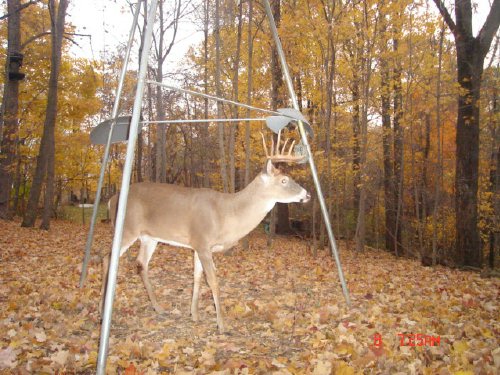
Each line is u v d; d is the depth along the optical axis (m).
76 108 17.89
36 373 3.46
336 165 14.24
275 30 5.97
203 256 5.03
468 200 11.84
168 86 4.11
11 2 14.84
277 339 4.56
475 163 11.87
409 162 18.72
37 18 18.02
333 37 12.11
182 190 5.30
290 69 14.45
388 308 5.81
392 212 18.61
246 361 3.81
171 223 5.18
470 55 11.73
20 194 22.23
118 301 5.70
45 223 14.20
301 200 5.36
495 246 16.77
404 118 13.66
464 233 11.85
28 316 4.79
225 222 5.16
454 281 8.60
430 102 14.20
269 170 5.23
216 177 21.02
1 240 10.57
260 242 16.67
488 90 13.80
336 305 5.85
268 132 15.33
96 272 7.54
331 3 12.58
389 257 15.05
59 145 18.94
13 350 3.78
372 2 11.91
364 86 13.66
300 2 12.86
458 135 11.99
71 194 39.22
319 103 14.76
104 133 5.18
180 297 6.36
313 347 4.28
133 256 9.73
